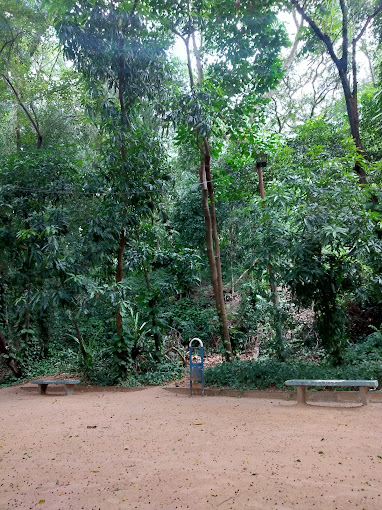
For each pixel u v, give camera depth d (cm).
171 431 490
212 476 341
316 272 702
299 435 445
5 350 1080
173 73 964
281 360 838
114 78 926
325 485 313
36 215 904
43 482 350
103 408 667
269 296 876
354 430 456
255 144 1119
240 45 966
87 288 866
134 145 935
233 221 1354
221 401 675
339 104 1642
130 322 979
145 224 1042
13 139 1378
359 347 831
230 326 1132
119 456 406
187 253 1147
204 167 967
